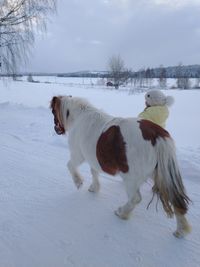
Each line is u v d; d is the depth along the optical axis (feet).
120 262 10.28
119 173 12.08
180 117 44.73
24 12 42.68
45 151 21.95
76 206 13.89
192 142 27.68
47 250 10.80
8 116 35.50
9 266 9.98
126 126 11.69
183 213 11.18
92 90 113.19
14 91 79.82
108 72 178.50
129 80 205.77
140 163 11.26
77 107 13.84
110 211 13.53
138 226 12.40
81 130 13.21
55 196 14.82
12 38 43.27
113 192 15.35
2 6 41.42
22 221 12.58
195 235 11.81
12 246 10.98
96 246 11.09
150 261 10.35
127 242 11.35
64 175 17.39
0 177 16.90
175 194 10.96
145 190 15.87
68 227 12.25
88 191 15.40
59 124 14.90
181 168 17.92
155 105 16.48
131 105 57.36
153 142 11.09
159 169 11.04
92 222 12.64
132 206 12.46
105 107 52.85
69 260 10.32
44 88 102.78
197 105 61.31
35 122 31.96
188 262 10.33
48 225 12.35
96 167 13.07
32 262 10.19
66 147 23.04
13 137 25.89
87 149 12.91
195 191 15.49
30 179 16.72
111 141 11.69
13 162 19.42
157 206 14.03
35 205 13.92
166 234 11.88
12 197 14.62
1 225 12.25
